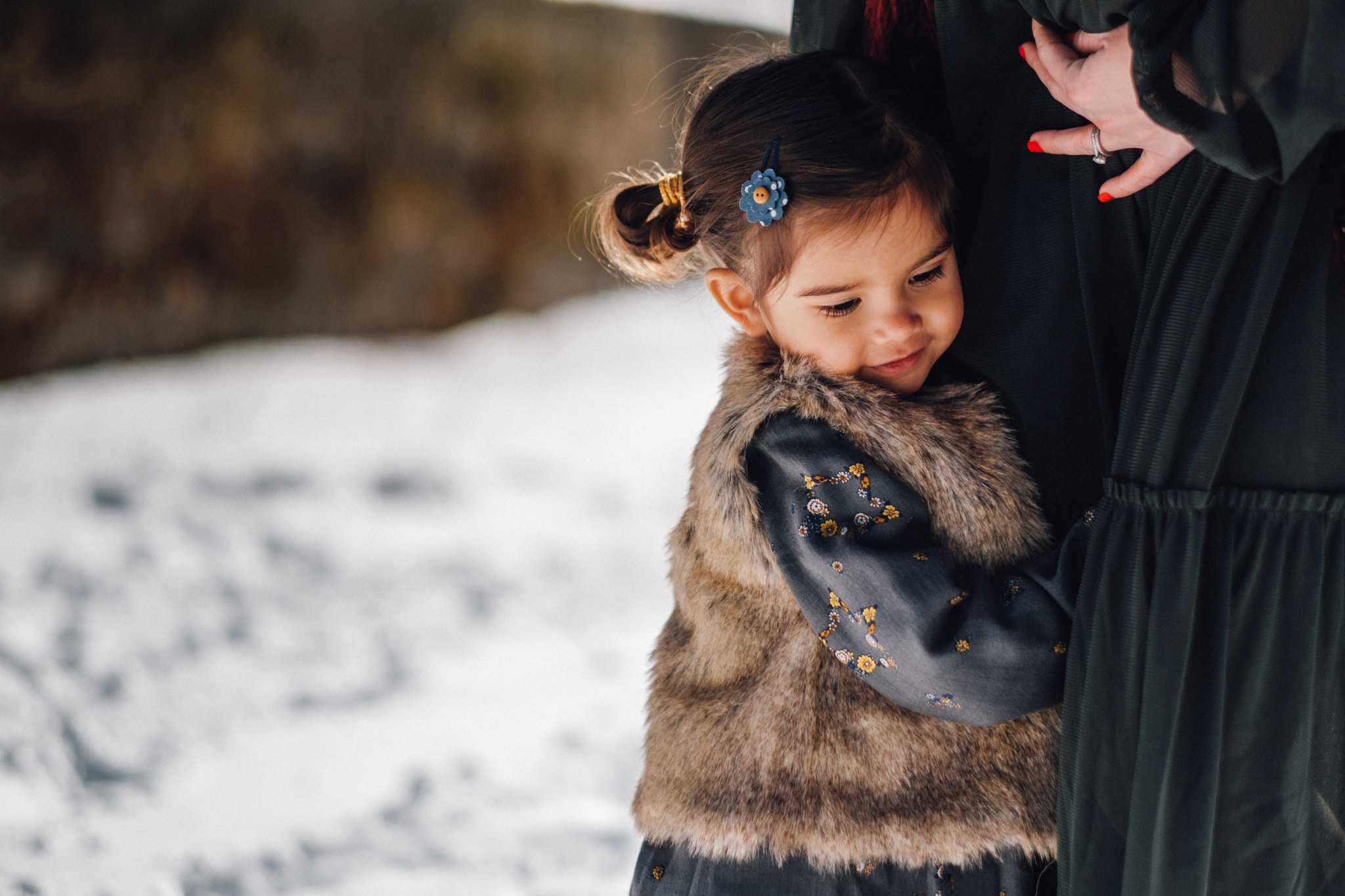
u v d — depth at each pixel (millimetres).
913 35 1317
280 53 10242
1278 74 846
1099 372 1133
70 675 3807
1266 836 977
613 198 1409
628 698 3783
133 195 9398
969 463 1157
